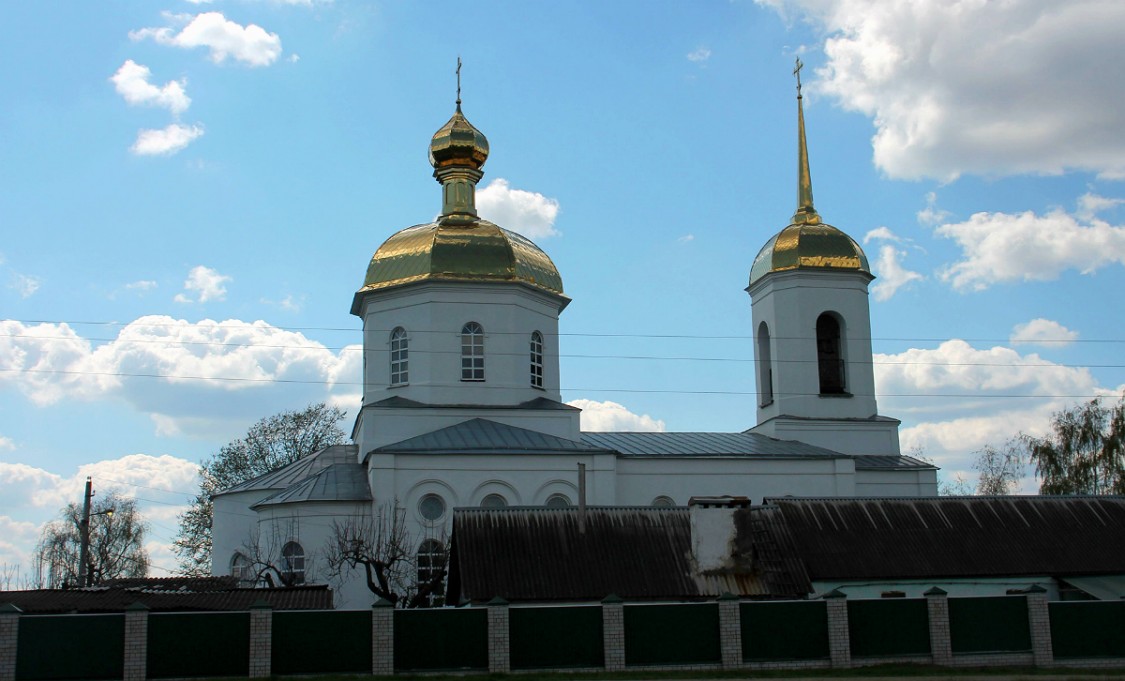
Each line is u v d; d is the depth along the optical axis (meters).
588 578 35.81
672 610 32.75
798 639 33.03
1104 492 63.53
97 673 29.77
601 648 32.22
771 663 32.69
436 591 43.59
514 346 50.34
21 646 29.53
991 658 33.81
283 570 44.75
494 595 34.88
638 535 37.59
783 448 52.03
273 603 36.56
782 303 55.97
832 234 56.75
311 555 44.50
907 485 52.84
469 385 49.56
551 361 51.97
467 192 54.88
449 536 44.50
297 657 30.83
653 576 36.19
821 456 50.38
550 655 31.97
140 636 30.08
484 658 31.58
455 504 44.81
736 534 37.06
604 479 46.09
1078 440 64.44
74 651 29.77
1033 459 66.00
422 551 44.22
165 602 36.78
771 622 33.06
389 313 50.88
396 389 49.88
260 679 30.03
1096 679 29.98
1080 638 34.34
